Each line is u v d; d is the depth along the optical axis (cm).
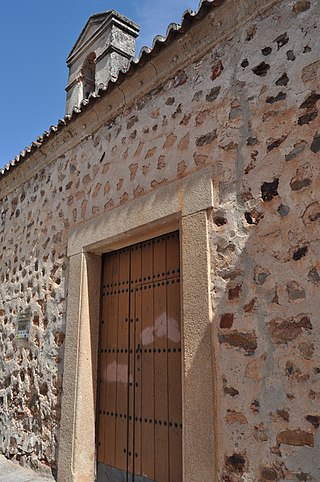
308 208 217
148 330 326
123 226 338
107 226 358
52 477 357
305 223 216
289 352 209
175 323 304
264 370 218
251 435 216
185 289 269
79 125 423
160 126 327
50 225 447
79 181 415
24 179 521
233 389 229
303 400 199
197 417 242
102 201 374
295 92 235
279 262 224
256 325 227
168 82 329
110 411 344
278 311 218
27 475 372
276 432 206
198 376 247
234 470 219
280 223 228
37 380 410
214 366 241
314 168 218
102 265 391
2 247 545
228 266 249
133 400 325
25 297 465
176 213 291
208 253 261
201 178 277
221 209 261
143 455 304
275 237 228
